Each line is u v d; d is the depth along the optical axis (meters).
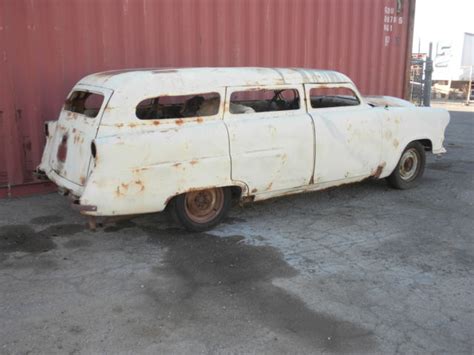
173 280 3.90
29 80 5.96
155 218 5.31
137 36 6.58
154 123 4.38
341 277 3.96
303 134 5.13
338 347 3.02
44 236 4.82
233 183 4.78
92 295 3.64
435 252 4.48
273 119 4.98
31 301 3.55
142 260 4.27
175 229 4.99
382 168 5.99
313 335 3.14
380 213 5.58
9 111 5.91
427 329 3.22
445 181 7.09
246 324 3.27
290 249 4.52
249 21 7.49
